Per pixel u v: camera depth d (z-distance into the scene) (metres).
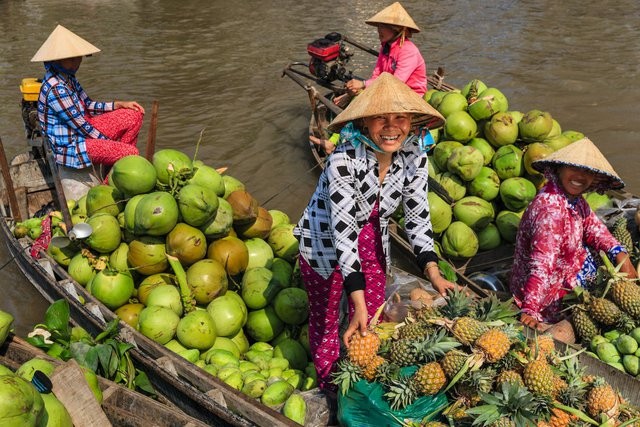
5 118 9.66
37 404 2.62
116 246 4.73
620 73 10.99
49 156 5.27
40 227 5.63
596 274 4.30
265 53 12.93
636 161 7.93
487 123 5.80
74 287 4.74
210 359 4.18
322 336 3.76
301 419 3.53
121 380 3.97
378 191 3.38
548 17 14.95
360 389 3.16
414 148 3.38
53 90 6.02
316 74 8.18
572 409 2.89
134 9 17.17
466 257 5.54
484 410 2.78
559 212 4.18
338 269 3.61
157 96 10.60
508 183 5.58
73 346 3.96
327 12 16.30
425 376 2.97
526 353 3.00
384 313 3.96
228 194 5.03
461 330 3.04
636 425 2.93
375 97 3.09
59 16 16.45
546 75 11.04
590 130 8.85
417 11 16.06
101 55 12.95
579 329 3.96
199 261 4.53
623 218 5.04
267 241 5.10
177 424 3.20
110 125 6.54
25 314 5.50
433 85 8.27
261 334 4.58
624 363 3.68
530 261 4.23
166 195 4.48
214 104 10.21
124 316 4.51
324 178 3.50
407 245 5.73
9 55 12.96
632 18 14.53
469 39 13.41
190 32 14.70
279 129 9.22
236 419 3.37
